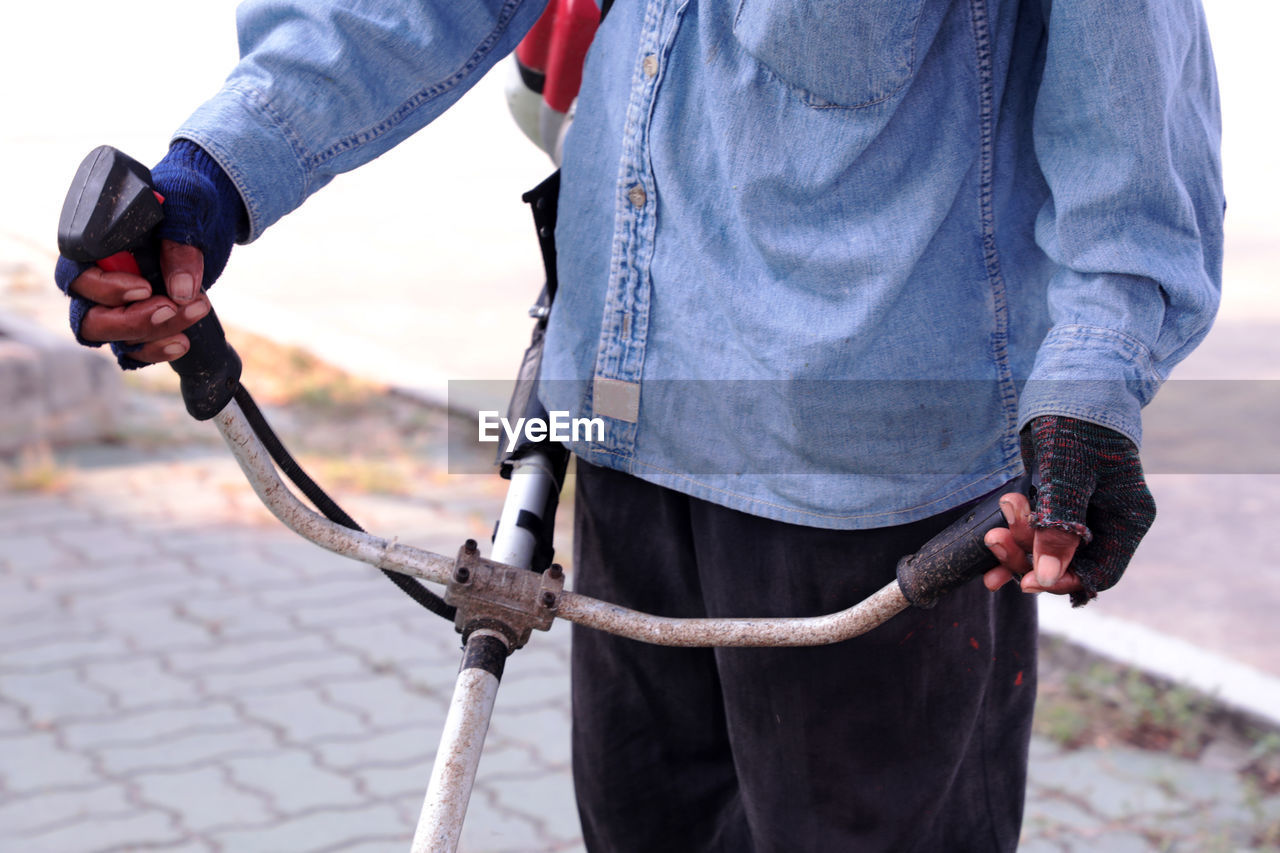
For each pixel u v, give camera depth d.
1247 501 5.10
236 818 3.13
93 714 3.60
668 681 1.88
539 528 1.69
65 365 5.81
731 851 1.99
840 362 1.51
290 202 1.48
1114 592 4.33
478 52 1.60
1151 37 1.34
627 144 1.63
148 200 1.24
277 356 7.07
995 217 1.52
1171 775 3.31
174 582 4.46
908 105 1.48
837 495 1.59
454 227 10.41
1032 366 1.55
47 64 19.45
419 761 3.40
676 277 1.62
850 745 1.69
